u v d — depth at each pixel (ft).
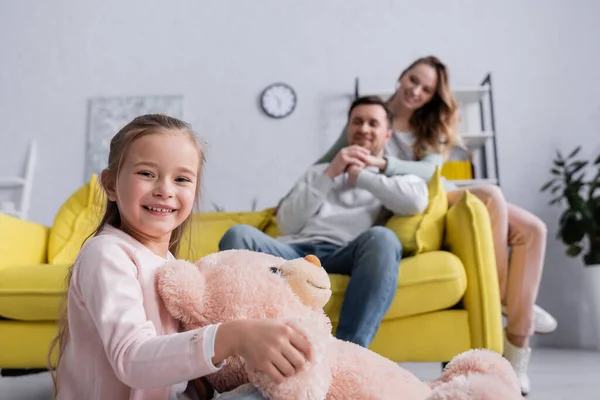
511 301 5.61
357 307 4.20
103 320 1.89
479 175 10.19
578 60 10.41
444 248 5.29
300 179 5.83
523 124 10.32
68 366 2.19
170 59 10.96
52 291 4.78
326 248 5.11
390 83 10.61
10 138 10.84
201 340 1.76
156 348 1.79
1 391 5.56
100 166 10.64
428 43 10.68
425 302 4.60
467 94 9.87
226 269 2.13
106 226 2.33
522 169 10.18
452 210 5.12
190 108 10.78
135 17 11.11
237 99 10.77
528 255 5.59
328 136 10.55
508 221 5.74
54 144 10.77
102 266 2.00
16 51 11.09
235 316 1.98
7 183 10.46
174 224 2.25
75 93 10.93
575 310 9.53
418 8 10.80
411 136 7.22
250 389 1.83
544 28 10.55
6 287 4.83
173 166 2.21
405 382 2.11
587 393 5.30
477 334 4.64
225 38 10.96
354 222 5.38
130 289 1.97
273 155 10.56
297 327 1.76
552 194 10.00
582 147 10.18
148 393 2.04
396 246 4.38
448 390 1.81
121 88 10.93
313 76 10.73
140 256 2.14
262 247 4.65
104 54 11.03
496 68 10.52
